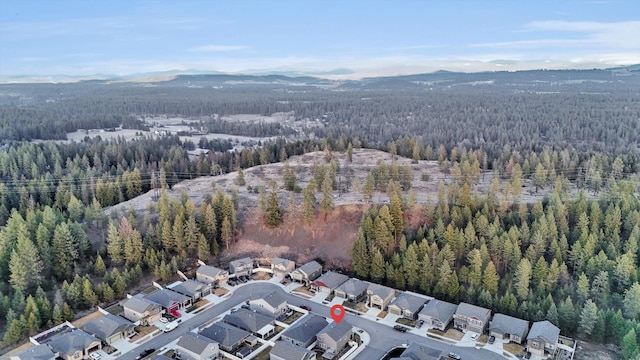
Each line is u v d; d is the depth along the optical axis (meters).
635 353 60.34
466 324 71.50
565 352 64.88
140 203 119.25
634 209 90.69
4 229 90.94
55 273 85.19
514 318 70.25
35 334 71.19
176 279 90.12
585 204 94.19
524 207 94.56
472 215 95.44
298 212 108.25
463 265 85.62
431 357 60.56
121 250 90.62
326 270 94.56
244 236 104.50
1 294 74.38
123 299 82.75
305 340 67.25
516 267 79.94
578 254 80.44
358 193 119.94
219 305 80.88
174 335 71.31
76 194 119.81
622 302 71.31
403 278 84.56
